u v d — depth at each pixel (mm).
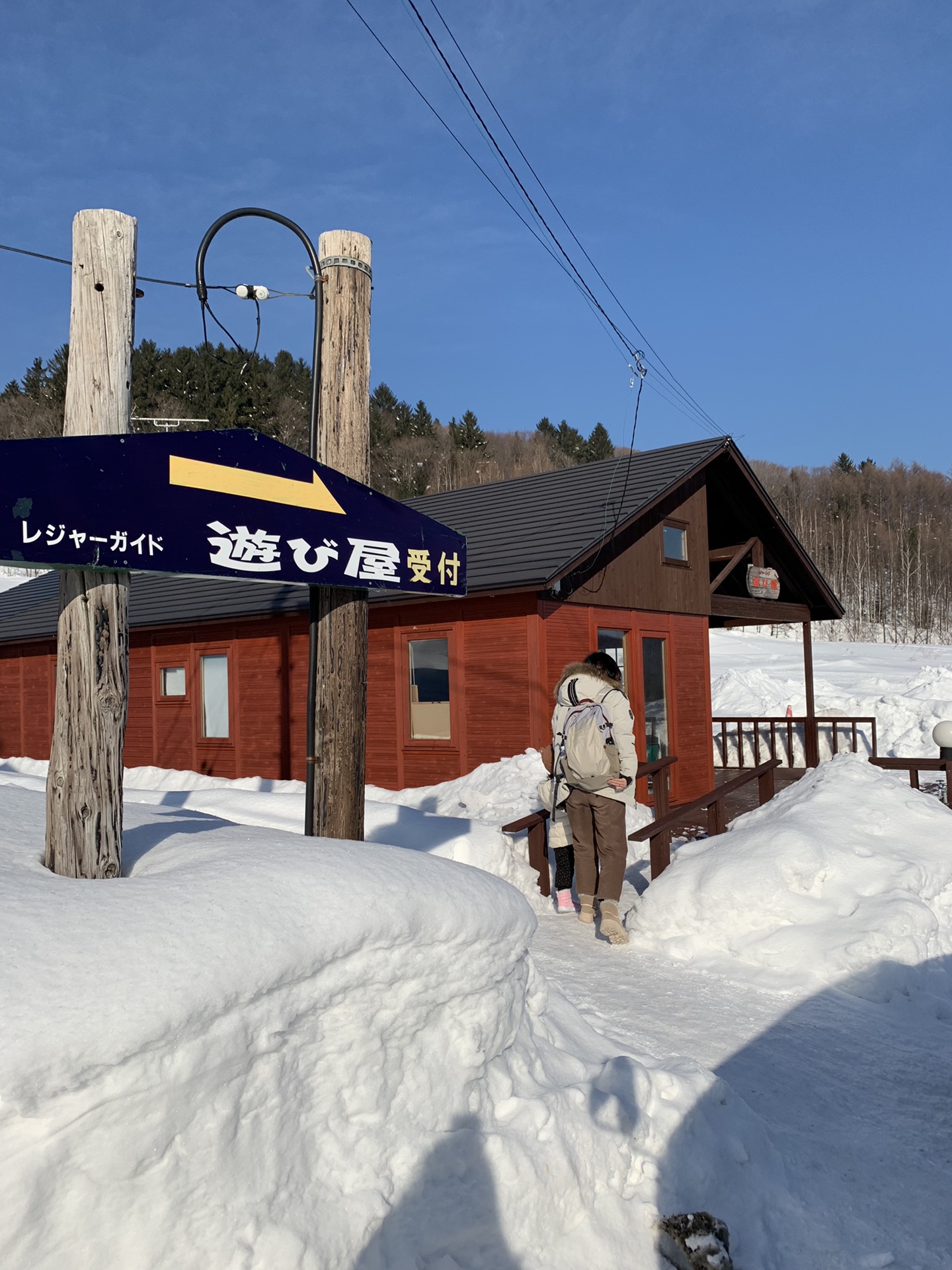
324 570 4414
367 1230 2457
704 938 5512
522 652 11070
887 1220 3168
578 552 10852
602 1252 2822
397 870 3045
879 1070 4160
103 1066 2068
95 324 3348
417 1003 2828
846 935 5141
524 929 3289
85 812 3072
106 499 3305
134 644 15836
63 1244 1992
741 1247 2992
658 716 13227
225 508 3889
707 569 14547
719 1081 3523
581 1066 3506
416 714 12117
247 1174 2303
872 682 28797
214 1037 2279
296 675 13312
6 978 2123
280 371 87312
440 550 5117
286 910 2619
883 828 6156
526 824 6832
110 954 2273
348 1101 2607
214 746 14367
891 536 83312
